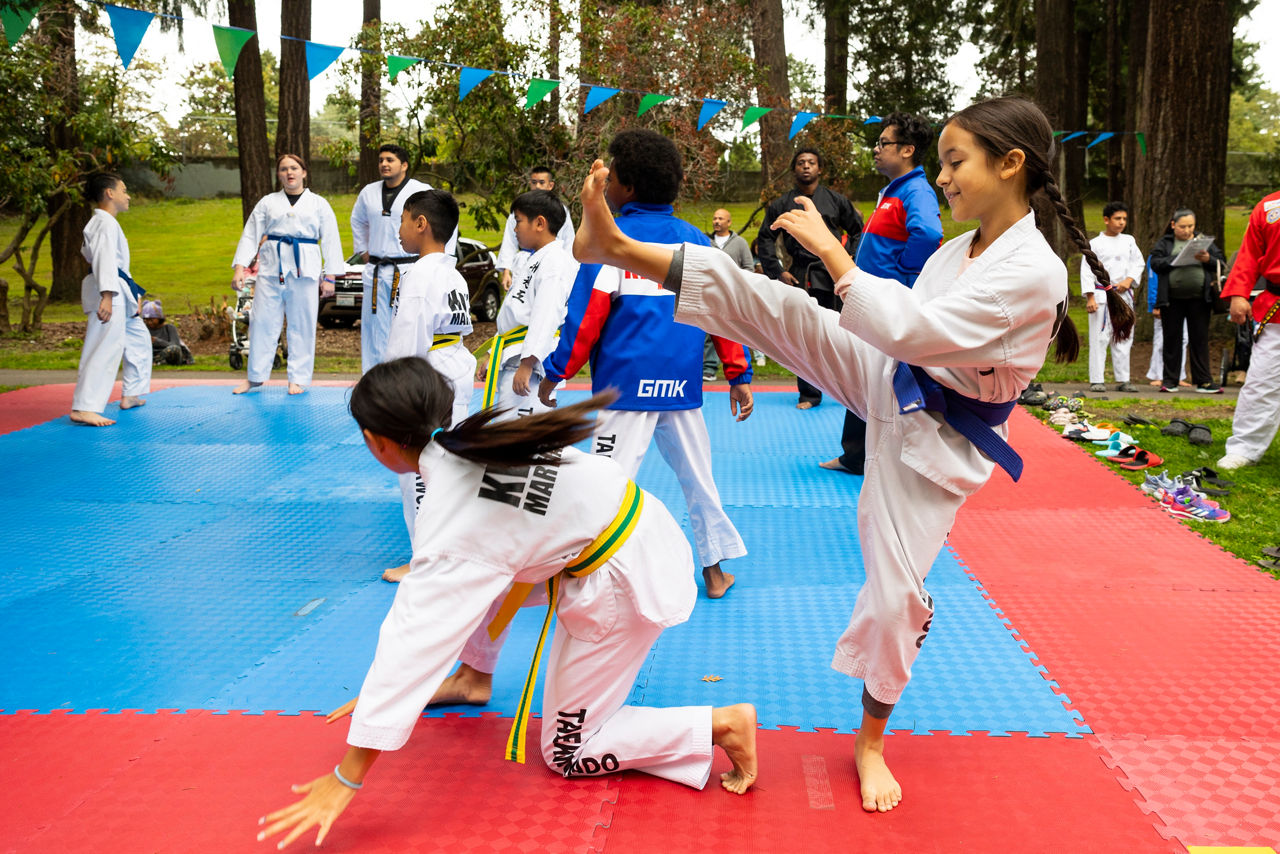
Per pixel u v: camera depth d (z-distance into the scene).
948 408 2.29
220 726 2.95
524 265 4.61
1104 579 4.25
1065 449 6.71
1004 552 4.64
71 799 2.53
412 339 4.07
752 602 4.05
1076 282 20.02
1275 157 40.38
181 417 7.96
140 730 2.92
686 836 2.36
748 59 13.21
